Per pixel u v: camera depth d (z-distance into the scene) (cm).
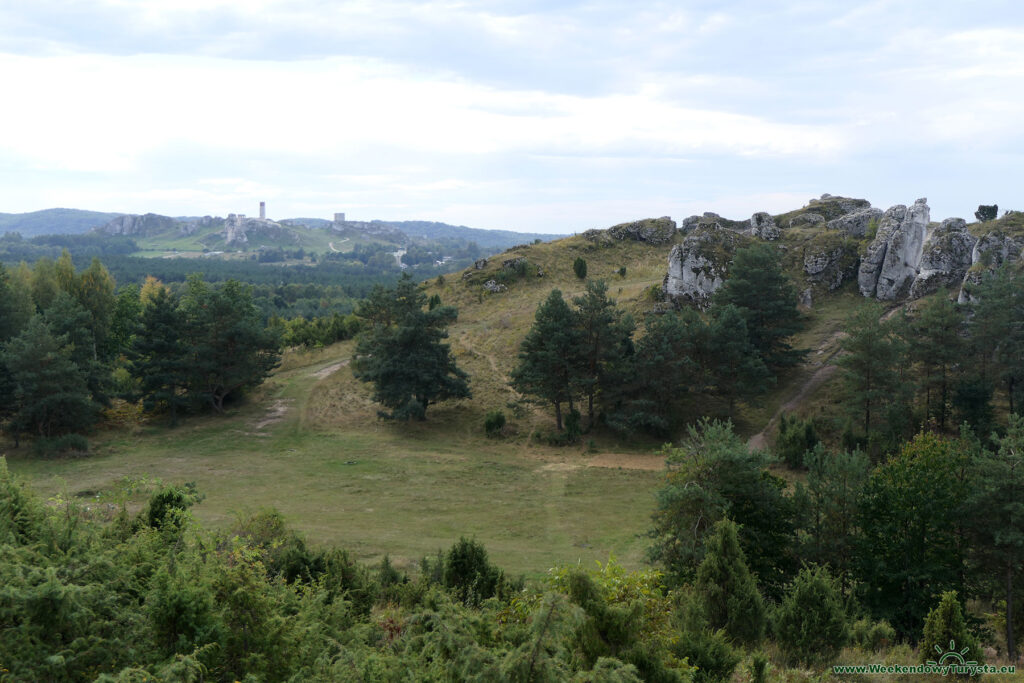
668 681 1068
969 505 2470
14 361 4884
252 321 6231
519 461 4872
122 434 5372
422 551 3200
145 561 1018
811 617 1714
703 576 1755
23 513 1104
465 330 7694
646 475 4547
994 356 4962
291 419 5766
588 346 5350
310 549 2114
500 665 798
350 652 879
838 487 2636
